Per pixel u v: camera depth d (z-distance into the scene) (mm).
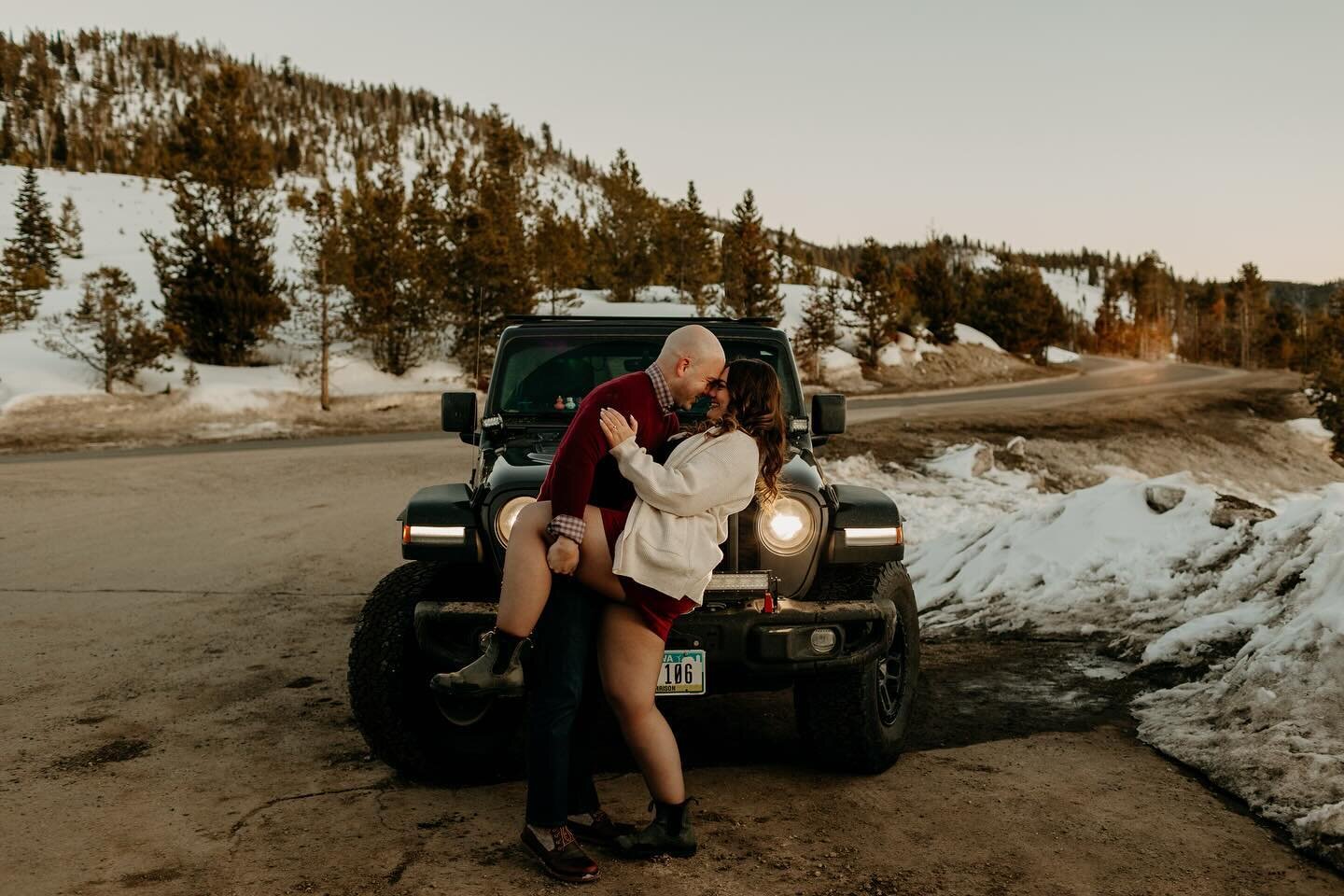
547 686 2854
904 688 3861
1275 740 3613
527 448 4129
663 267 57406
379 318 36188
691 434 3002
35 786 3627
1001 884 2783
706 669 3303
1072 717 4410
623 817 3297
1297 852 2980
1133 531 7000
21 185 128125
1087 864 2908
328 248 32625
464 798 3502
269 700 4805
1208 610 5551
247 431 26266
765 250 51219
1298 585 4953
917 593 7863
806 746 3701
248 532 10875
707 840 3105
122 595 7527
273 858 2977
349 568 8727
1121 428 31047
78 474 16703
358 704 3529
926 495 14562
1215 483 27516
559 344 4871
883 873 2859
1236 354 118438
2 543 10086
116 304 30047
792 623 3330
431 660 3352
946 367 61375
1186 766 3738
